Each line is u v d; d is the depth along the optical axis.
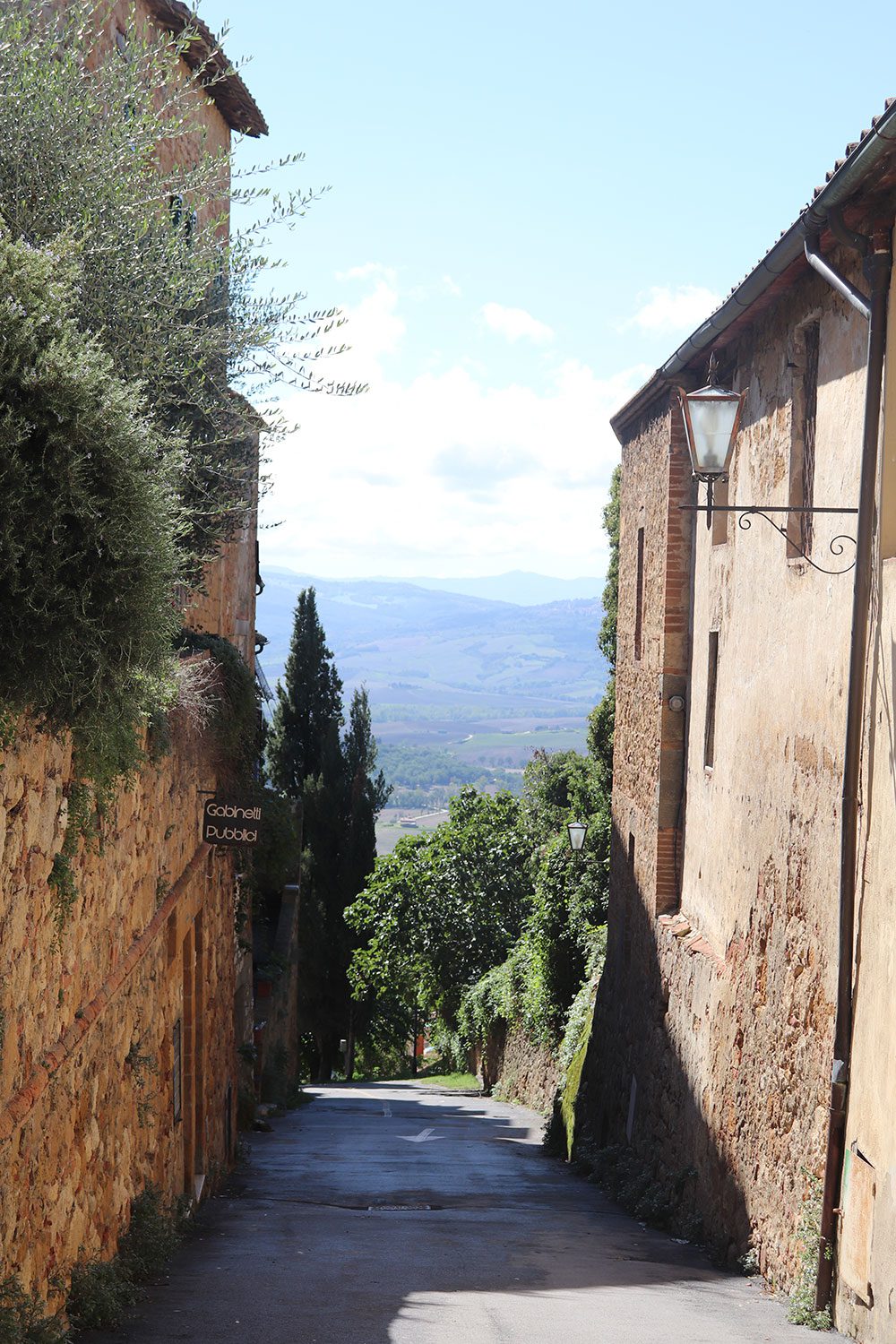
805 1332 7.95
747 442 11.81
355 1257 9.64
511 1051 30.22
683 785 15.10
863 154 7.18
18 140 7.43
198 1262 9.16
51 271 5.69
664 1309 8.30
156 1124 9.90
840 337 9.12
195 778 12.28
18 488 5.17
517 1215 12.65
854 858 8.37
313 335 9.98
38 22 7.90
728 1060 11.36
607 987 18.69
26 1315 5.63
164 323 8.54
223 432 10.53
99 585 5.55
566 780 35.56
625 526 18.70
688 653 15.04
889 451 8.05
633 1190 13.69
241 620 20.42
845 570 8.78
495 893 36.12
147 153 9.57
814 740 9.41
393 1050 48.88
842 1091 8.31
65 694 5.69
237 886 17.58
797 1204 9.07
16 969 5.79
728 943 11.93
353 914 37.72
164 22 12.55
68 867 6.53
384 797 44.56
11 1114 5.58
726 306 11.07
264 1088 25.70
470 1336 7.15
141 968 9.19
